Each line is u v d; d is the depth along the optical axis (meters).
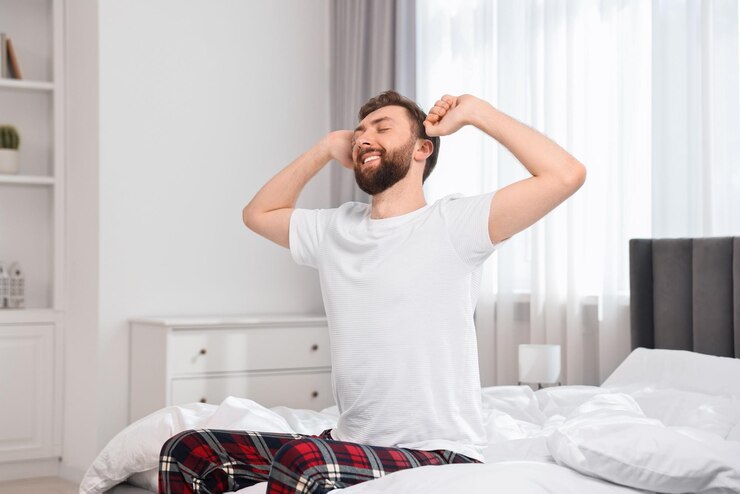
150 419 2.27
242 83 4.34
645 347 3.06
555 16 3.48
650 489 1.63
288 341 3.90
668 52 3.08
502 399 2.77
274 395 3.86
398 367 1.62
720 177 2.93
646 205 3.20
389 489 1.43
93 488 2.24
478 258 1.66
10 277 4.25
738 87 2.89
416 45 4.08
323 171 4.55
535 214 1.62
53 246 4.24
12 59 4.30
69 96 4.27
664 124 3.08
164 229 4.09
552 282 3.45
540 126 3.55
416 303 1.64
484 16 3.78
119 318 3.94
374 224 1.75
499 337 3.66
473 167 3.84
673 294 2.97
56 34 4.29
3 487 3.90
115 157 3.97
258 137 4.38
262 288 4.35
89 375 3.94
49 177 4.25
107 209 3.94
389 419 1.63
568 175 1.60
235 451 1.66
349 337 1.67
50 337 4.18
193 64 4.20
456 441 1.64
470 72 3.84
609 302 3.24
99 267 3.91
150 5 4.08
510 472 1.51
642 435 1.67
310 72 4.55
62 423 4.19
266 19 4.41
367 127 1.82
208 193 4.21
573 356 3.36
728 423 2.22
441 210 1.69
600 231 3.33
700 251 2.86
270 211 2.01
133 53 4.03
